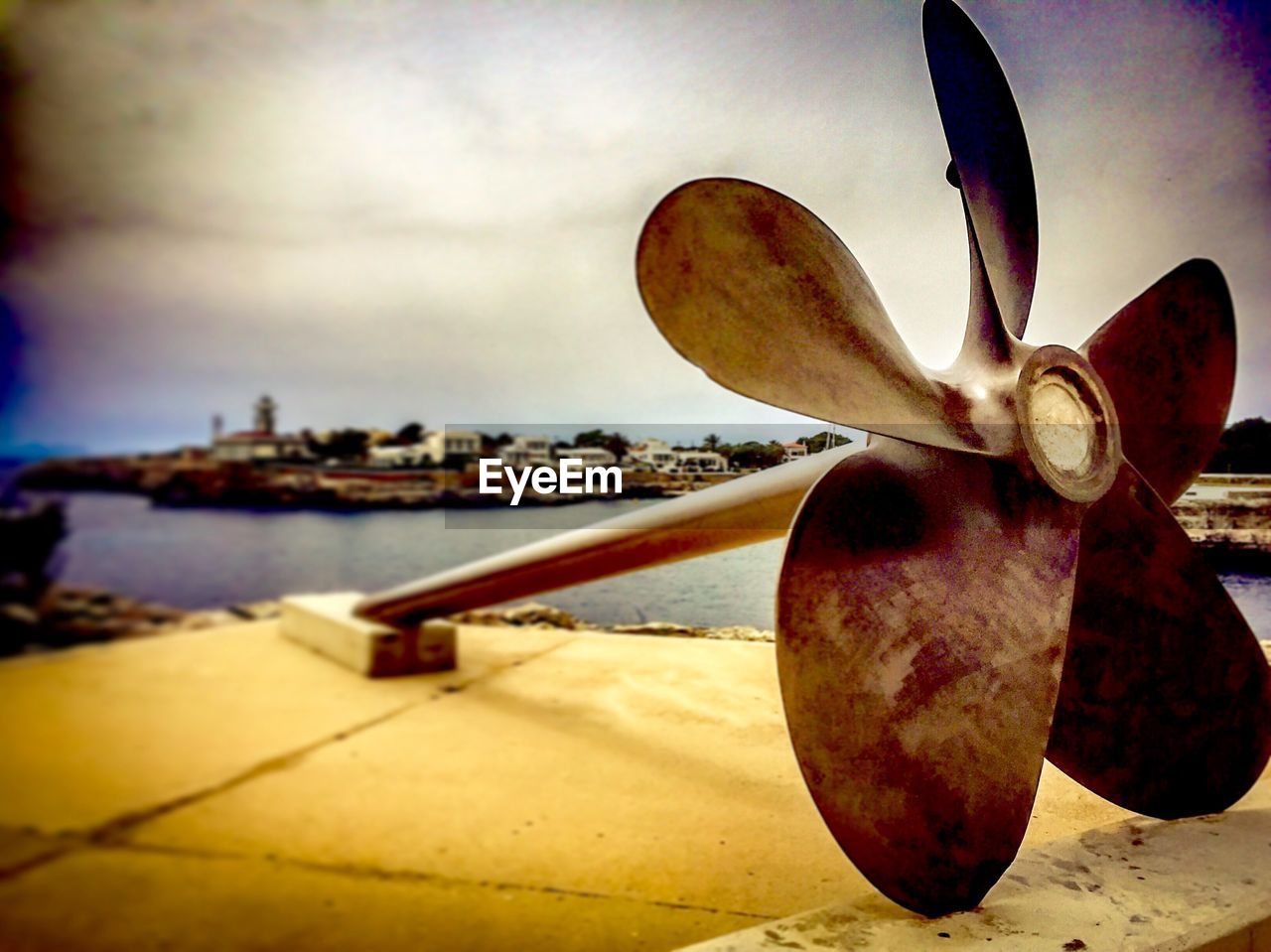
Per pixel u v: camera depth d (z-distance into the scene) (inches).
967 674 63.2
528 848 60.5
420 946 48.1
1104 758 74.7
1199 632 77.6
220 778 53.9
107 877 45.0
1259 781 85.9
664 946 53.2
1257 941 59.4
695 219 57.1
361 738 67.2
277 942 45.3
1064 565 69.9
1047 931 57.5
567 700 91.4
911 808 58.7
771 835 69.2
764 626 129.1
